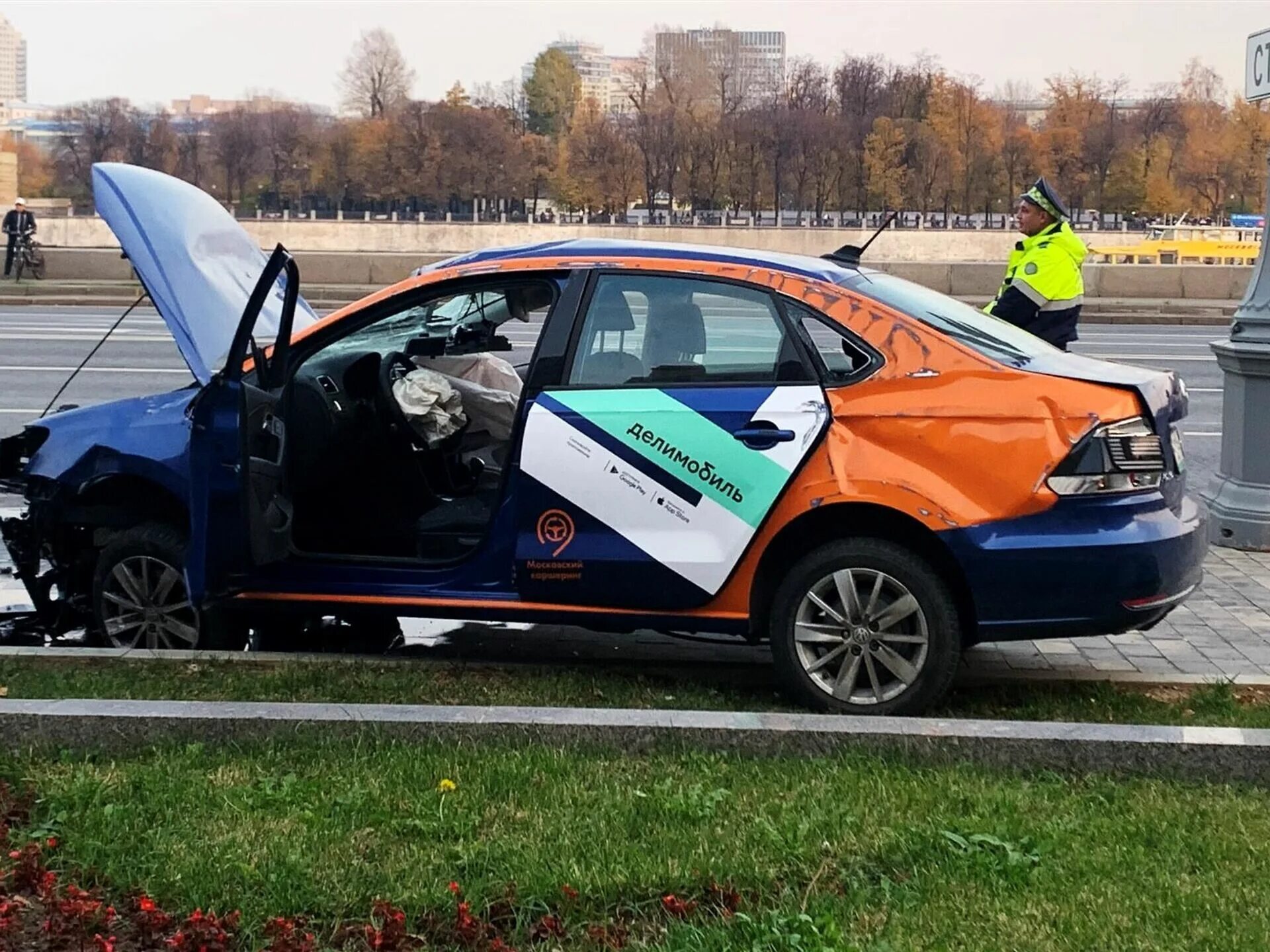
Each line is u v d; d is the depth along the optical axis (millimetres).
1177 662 6387
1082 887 3922
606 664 6102
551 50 109812
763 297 5488
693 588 5422
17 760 4738
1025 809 4453
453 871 3971
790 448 5309
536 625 6992
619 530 5465
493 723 4895
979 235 54094
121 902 3842
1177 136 84750
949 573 5367
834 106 86938
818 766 4750
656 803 4402
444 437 6219
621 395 5500
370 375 6363
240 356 5395
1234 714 5414
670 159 81438
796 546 5496
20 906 3781
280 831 4219
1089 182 83500
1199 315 25484
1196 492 9805
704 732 4871
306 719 4898
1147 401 5262
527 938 3686
